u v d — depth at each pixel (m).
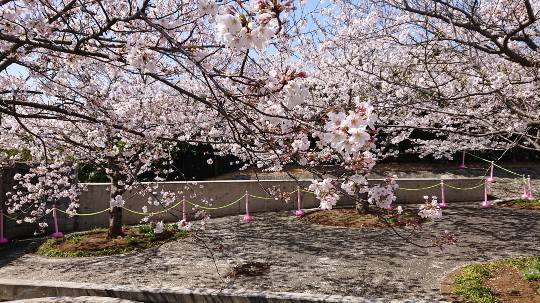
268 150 3.53
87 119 4.50
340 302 5.59
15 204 9.68
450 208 12.16
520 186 14.90
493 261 7.20
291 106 2.87
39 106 4.29
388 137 10.43
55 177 10.27
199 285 6.64
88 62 5.46
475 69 4.87
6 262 8.52
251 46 2.37
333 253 8.21
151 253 8.70
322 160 4.02
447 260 7.46
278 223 11.20
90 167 13.66
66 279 7.29
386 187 3.97
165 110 7.60
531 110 5.04
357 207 11.34
